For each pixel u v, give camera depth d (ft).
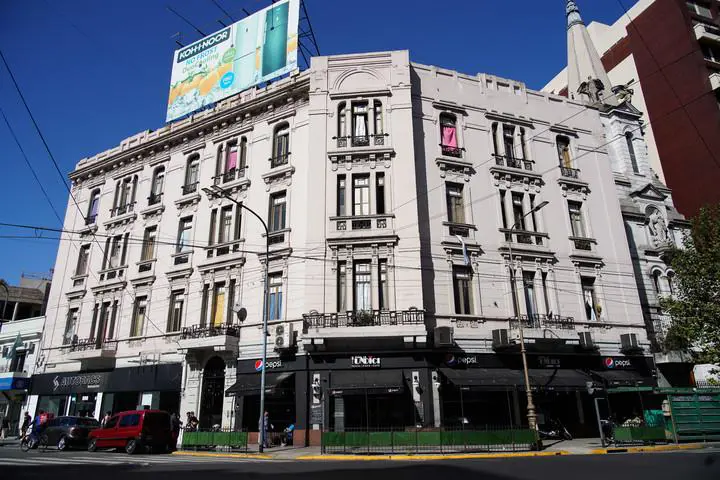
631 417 76.74
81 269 104.99
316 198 75.51
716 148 120.67
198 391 77.92
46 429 70.49
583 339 75.97
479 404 70.69
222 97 96.78
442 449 53.57
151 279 90.58
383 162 76.95
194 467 40.01
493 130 87.04
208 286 83.82
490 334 73.20
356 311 69.00
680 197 127.65
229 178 88.53
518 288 77.87
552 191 86.58
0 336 113.50
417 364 68.08
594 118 96.37
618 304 83.56
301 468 38.29
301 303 73.15
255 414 73.36
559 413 75.20
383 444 54.54
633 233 93.86
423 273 72.84
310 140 78.95
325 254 72.64
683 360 80.43
